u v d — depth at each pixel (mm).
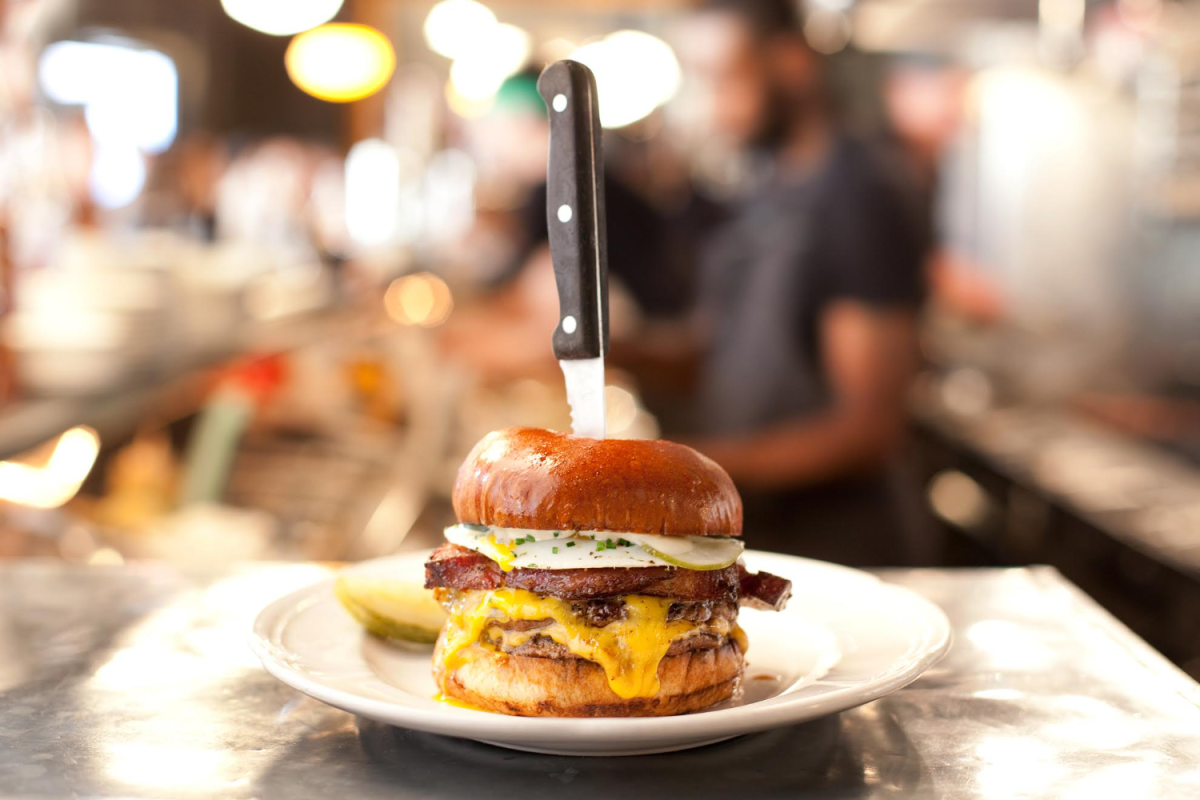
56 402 2861
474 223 6504
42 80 4465
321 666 1120
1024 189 6355
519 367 4230
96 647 1316
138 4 6371
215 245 7406
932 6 6395
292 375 3557
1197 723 1065
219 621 1435
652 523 1048
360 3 9047
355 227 10039
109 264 3467
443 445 3455
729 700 1125
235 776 936
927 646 1116
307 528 2639
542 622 1063
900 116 6152
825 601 1380
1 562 1802
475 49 8148
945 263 6344
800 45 2996
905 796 897
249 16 6176
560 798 899
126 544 2330
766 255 2945
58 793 887
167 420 3299
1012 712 1095
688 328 4773
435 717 893
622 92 7895
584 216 1107
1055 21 6168
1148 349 5676
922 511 3295
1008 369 6141
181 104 7477
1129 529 3189
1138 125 5625
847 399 2852
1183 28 4848
